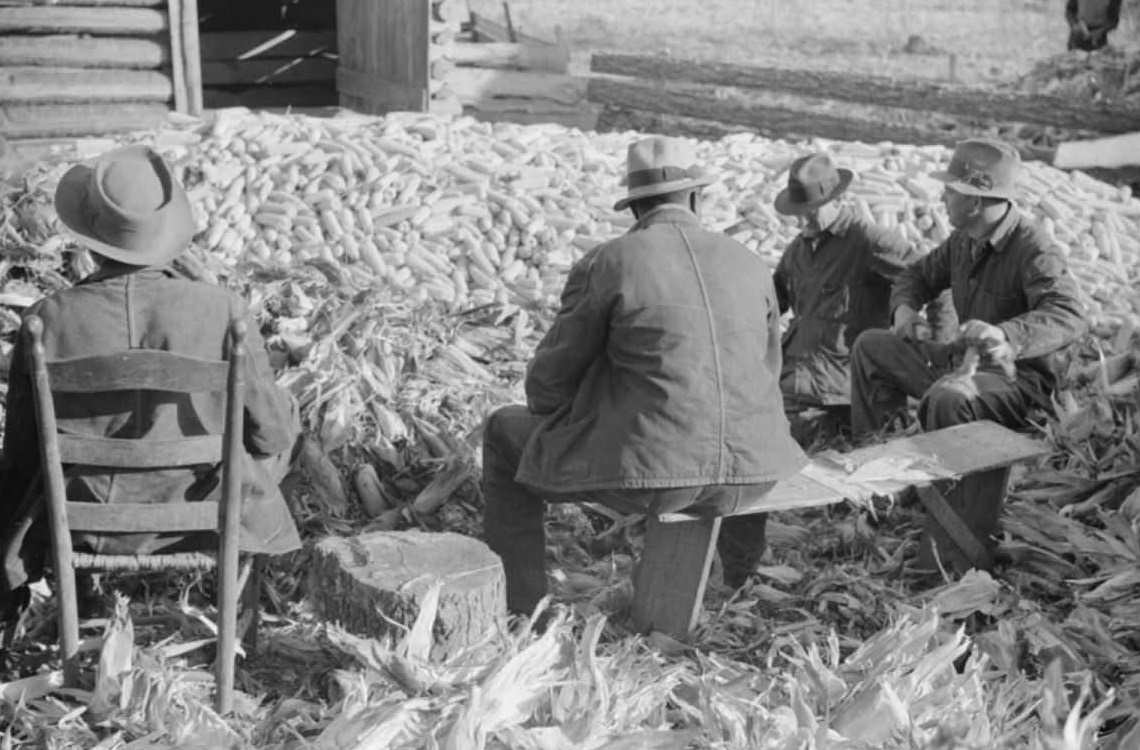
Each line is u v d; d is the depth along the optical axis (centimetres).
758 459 512
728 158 1035
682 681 509
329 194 896
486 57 1416
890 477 573
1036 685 509
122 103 1283
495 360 769
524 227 897
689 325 512
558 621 502
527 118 1434
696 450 506
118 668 471
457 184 933
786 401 776
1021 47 1421
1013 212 692
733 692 496
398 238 875
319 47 1648
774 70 1466
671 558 545
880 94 1459
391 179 916
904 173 1017
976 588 575
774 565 628
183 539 480
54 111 1259
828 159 751
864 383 740
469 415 707
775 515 684
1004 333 662
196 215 877
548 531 657
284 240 868
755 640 560
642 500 521
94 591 547
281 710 473
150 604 561
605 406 522
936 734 448
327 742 441
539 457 532
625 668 503
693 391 507
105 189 473
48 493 451
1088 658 545
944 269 727
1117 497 657
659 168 531
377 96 1477
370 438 683
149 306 477
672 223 533
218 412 482
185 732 458
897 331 717
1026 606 572
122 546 474
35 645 534
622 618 575
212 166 912
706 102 1473
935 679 496
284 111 1564
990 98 1441
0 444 630
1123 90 1398
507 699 450
